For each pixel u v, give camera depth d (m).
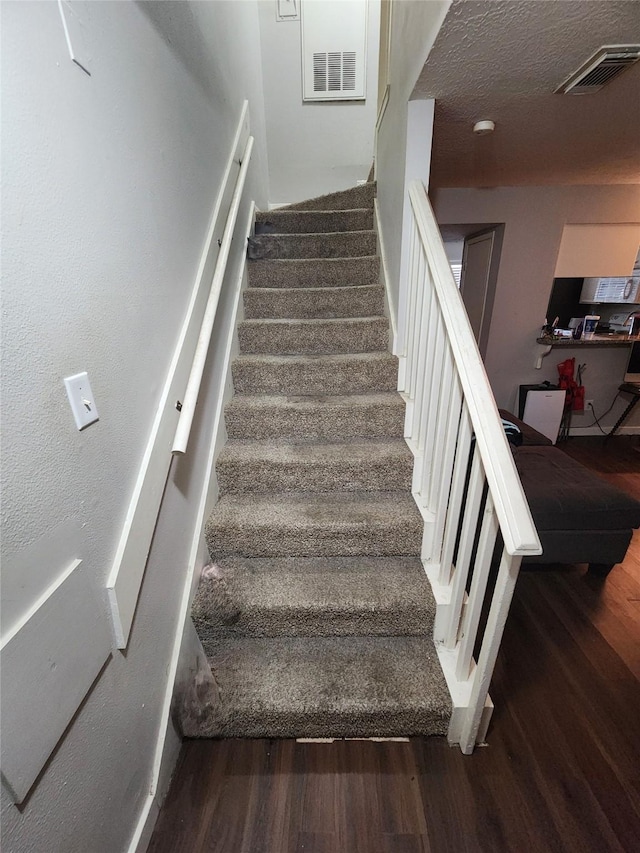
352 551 1.53
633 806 1.05
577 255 3.13
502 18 0.98
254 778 1.13
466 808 1.06
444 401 1.27
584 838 1.00
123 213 0.92
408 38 1.42
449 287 1.16
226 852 0.98
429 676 1.25
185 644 1.24
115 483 0.87
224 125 1.86
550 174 2.45
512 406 3.62
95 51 0.81
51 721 0.64
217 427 1.69
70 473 0.71
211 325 1.40
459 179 2.60
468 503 1.09
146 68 1.05
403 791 1.09
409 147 1.51
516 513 0.82
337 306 2.27
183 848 0.99
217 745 1.22
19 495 0.60
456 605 1.25
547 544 1.76
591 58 1.15
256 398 1.94
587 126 1.68
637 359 3.30
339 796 1.09
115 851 0.85
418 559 1.54
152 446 1.04
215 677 1.27
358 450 1.73
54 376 0.67
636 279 3.23
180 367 1.23
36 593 0.62
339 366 1.94
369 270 2.40
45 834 0.64
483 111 1.52
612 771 1.13
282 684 1.24
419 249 1.49
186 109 1.35
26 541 0.61
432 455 1.49
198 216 1.46
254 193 2.71
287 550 1.54
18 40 0.60
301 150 3.45
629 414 3.66
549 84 1.30
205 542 1.51
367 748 1.20
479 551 1.03
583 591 1.81
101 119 0.83
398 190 1.76
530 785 1.10
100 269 0.82
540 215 2.99
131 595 0.90
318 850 0.99
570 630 1.60
